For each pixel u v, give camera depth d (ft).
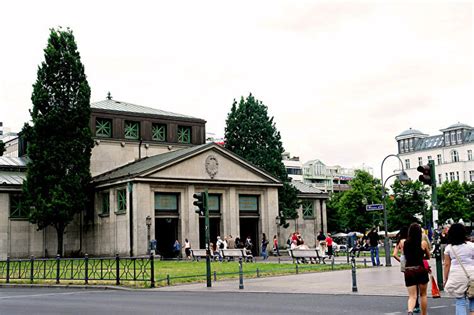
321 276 85.46
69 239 168.25
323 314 44.91
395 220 239.09
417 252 40.22
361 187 256.11
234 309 50.08
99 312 50.60
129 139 183.62
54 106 159.53
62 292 75.87
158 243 175.42
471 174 400.47
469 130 411.54
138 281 82.07
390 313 44.45
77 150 159.53
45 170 156.04
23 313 51.11
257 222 180.04
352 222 256.73
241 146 206.69
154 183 156.15
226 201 171.12
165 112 202.08
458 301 33.22
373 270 93.91
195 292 69.15
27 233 160.15
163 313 48.65
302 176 455.22
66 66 161.27
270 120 210.38
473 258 33.24
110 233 159.22
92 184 165.27
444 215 265.95
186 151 167.73
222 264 121.39
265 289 69.15
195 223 162.81
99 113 179.93
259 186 177.99
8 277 92.58
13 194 159.94
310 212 211.00
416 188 237.45
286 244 199.41
